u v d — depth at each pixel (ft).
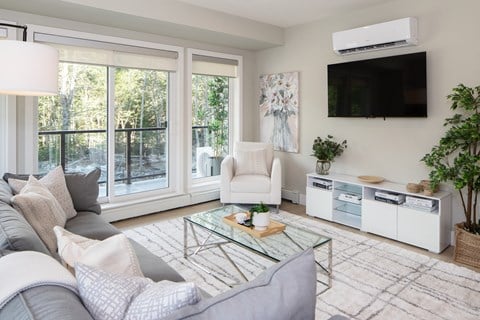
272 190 14.08
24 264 3.16
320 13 13.61
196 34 13.89
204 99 16.43
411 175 12.01
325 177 13.42
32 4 10.25
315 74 14.88
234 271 8.87
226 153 17.52
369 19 12.85
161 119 14.94
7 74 5.18
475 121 9.45
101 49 12.63
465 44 10.48
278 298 2.74
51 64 5.69
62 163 12.59
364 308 7.19
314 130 15.14
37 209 6.61
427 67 11.34
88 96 12.94
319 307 7.22
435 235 10.21
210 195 16.14
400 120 12.20
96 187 9.73
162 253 9.98
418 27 11.47
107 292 2.92
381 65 12.22
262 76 17.30
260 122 17.60
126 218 13.41
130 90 13.91
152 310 2.73
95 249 3.73
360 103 12.97
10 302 2.64
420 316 6.91
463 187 9.96
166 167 15.28
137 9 11.32
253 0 12.17
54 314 2.40
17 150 11.29
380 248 10.50
